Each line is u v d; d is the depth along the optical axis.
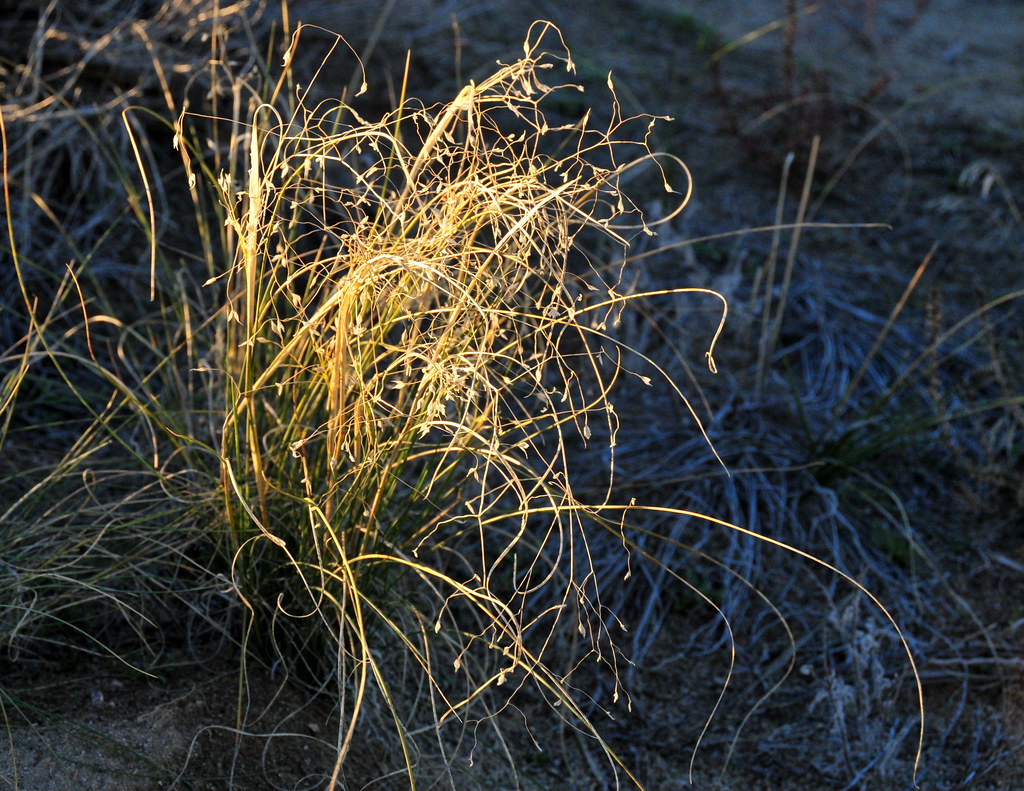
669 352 3.45
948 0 6.67
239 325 2.41
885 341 3.72
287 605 2.11
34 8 3.64
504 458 1.88
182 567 2.16
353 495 1.95
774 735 2.51
